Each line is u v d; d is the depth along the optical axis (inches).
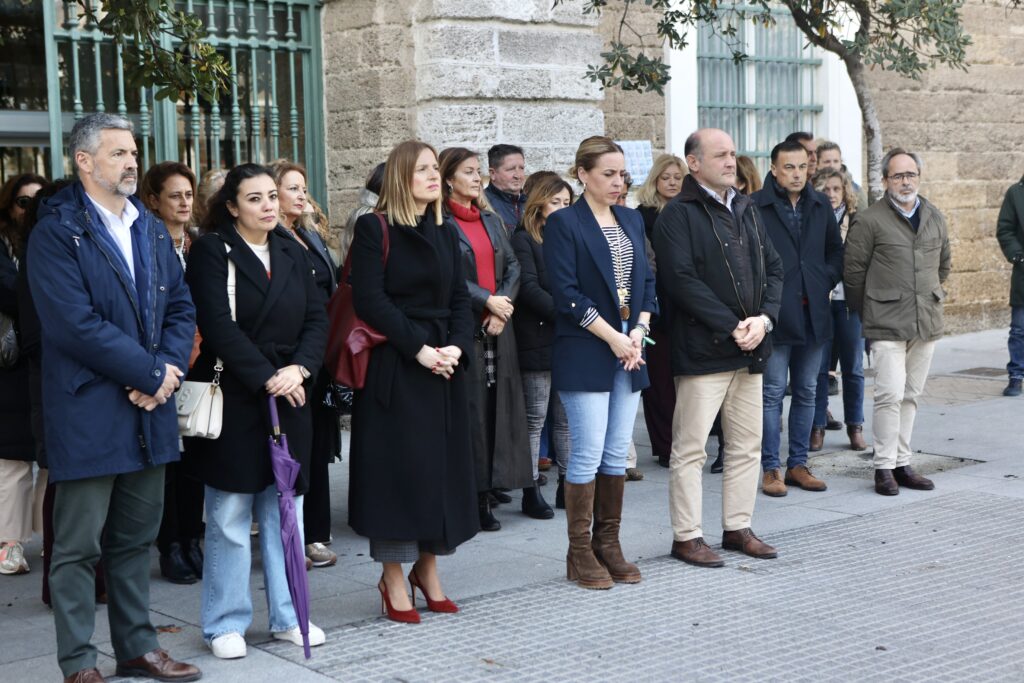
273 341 186.1
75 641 168.1
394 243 196.1
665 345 309.6
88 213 167.5
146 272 171.6
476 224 258.1
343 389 211.9
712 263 226.2
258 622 202.8
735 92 490.6
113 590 175.3
